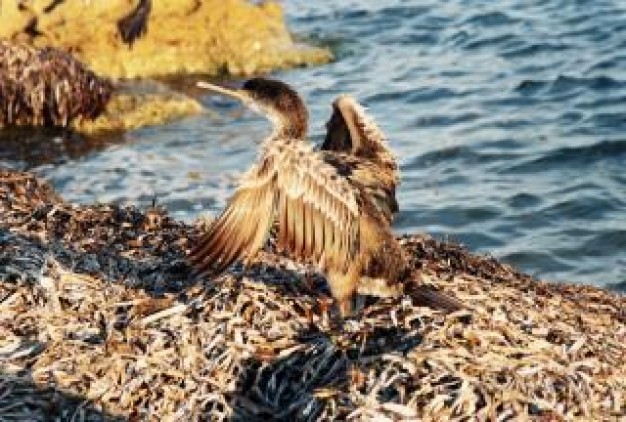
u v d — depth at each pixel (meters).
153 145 23.66
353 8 36.34
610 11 33.03
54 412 9.74
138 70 29.31
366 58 31.19
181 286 11.35
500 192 20.62
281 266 11.38
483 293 11.22
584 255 18.19
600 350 10.55
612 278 17.41
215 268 8.33
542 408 9.43
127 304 10.89
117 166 22.31
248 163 22.28
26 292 11.12
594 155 22.27
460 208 19.95
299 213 8.39
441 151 22.86
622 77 27.36
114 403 9.88
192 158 22.70
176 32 29.92
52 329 10.62
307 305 10.65
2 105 24.62
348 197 8.61
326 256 8.82
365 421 9.12
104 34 29.03
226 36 30.53
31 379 10.04
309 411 9.40
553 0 34.88
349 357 9.90
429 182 21.33
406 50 31.78
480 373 9.59
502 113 25.36
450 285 11.19
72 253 12.09
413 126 24.91
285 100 9.18
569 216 19.52
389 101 27.00
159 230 13.12
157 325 10.54
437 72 29.27
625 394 9.96
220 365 10.06
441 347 9.79
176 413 9.74
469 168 21.95
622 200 20.05
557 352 10.16
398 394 9.36
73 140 24.08
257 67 30.25
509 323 10.43
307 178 8.41
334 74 29.75
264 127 24.80
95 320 10.76
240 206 8.12
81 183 21.34
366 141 9.88
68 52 27.00
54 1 28.58
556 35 31.52
